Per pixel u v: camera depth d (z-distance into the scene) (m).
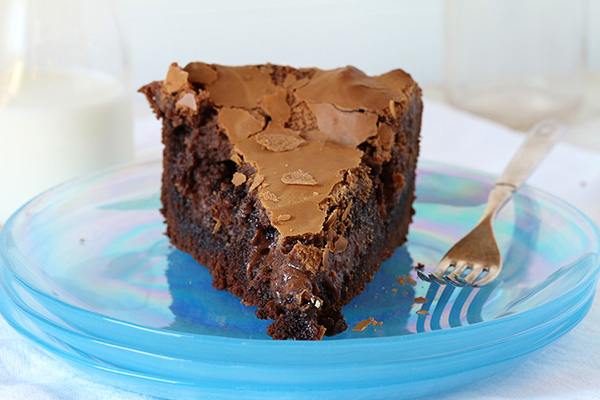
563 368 0.33
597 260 0.34
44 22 0.44
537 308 0.31
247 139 0.37
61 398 0.31
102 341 0.31
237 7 0.64
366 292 0.36
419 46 0.66
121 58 0.46
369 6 0.65
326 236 0.33
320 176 0.35
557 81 0.56
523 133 0.55
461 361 0.31
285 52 0.65
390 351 0.30
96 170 0.44
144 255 0.38
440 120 0.54
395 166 0.38
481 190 0.43
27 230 0.37
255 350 0.30
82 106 0.42
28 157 0.42
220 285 0.36
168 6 0.63
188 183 0.38
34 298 0.33
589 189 0.45
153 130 0.53
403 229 0.40
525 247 0.38
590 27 0.66
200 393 0.30
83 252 0.37
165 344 0.30
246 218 0.35
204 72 0.39
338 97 0.38
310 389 0.30
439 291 0.36
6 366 0.33
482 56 0.56
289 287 0.33
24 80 0.44
